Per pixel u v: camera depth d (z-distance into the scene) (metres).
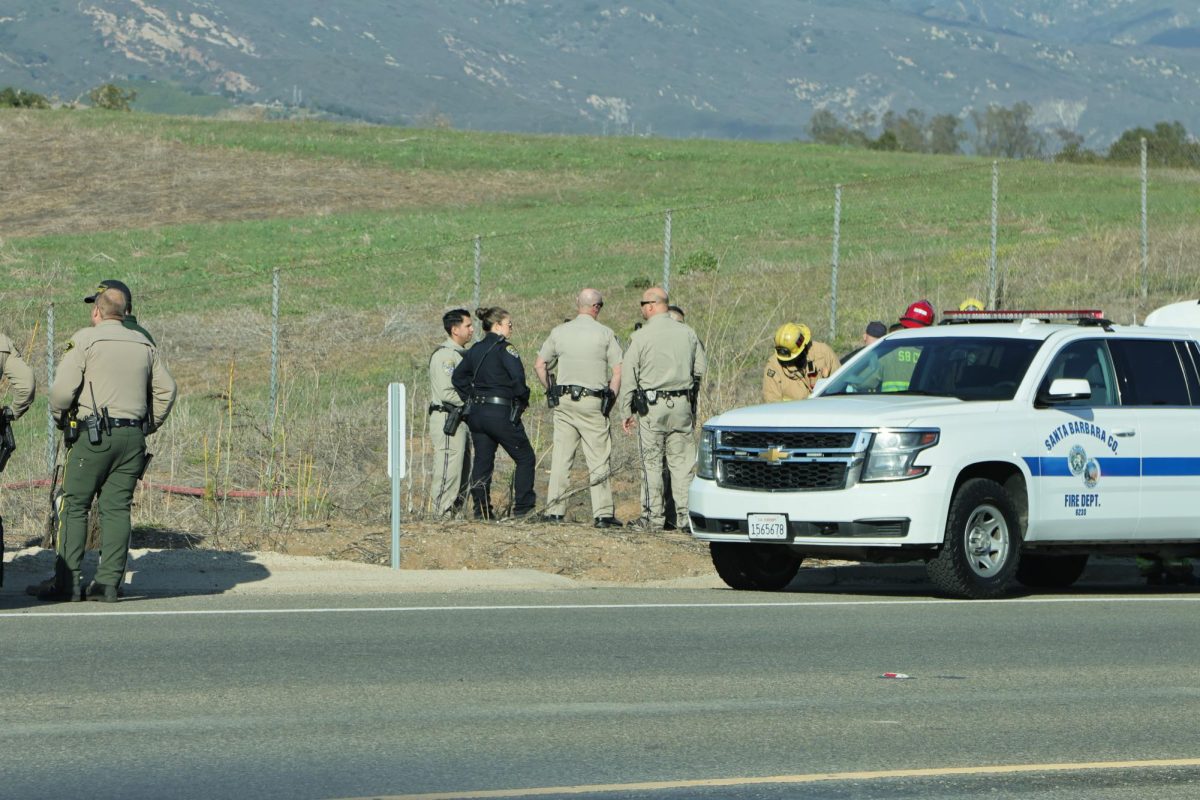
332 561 32.94
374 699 19.62
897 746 17.45
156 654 22.50
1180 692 20.56
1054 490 29.56
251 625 25.12
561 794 15.40
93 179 136.00
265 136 159.62
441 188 136.00
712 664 22.16
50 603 27.45
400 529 35.44
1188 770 16.55
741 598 29.17
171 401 27.73
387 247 101.75
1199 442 31.30
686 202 125.06
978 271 71.50
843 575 33.56
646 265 88.88
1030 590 32.84
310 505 39.84
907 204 114.50
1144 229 62.25
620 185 137.88
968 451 28.50
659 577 33.44
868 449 28.11
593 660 22.36
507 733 17.91
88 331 27.12
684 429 37.72
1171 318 36.03
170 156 146.62
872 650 23.42
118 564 27.61
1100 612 27.72
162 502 40.78
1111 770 16.50
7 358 26.66
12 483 42.97
